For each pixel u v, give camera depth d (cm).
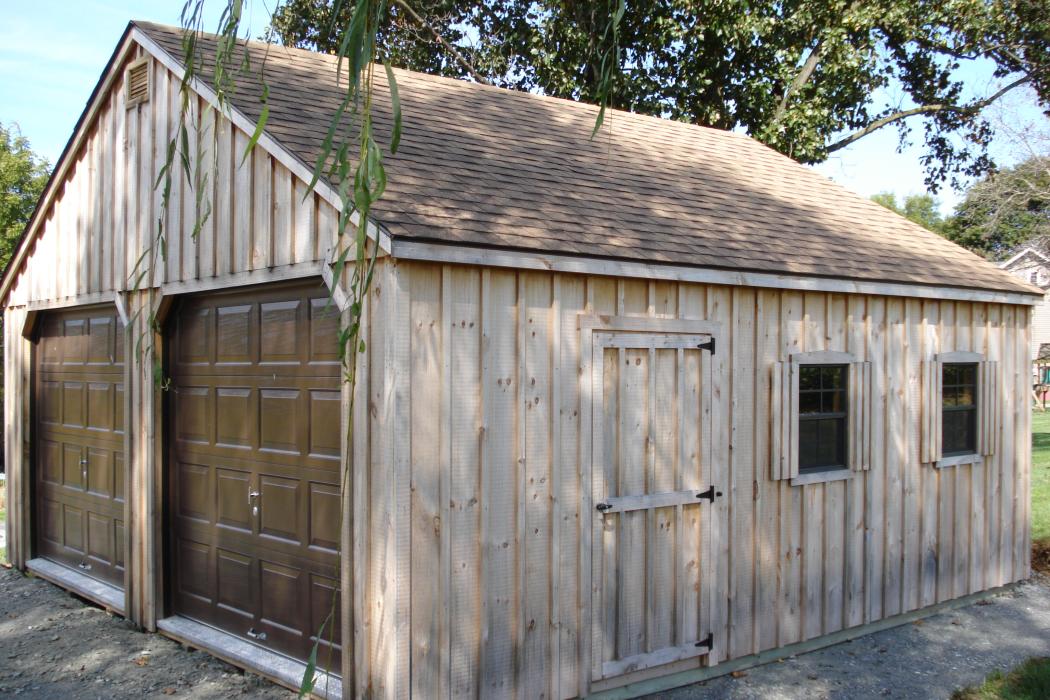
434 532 471
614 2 1423
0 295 927
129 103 712
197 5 424
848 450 702
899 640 700
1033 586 866
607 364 557
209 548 645
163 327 684
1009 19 1867
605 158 768
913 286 738
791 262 657
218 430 637
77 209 793
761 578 636
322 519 540
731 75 1845
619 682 558
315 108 626
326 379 537
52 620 710
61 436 845
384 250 459
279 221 548
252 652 585
